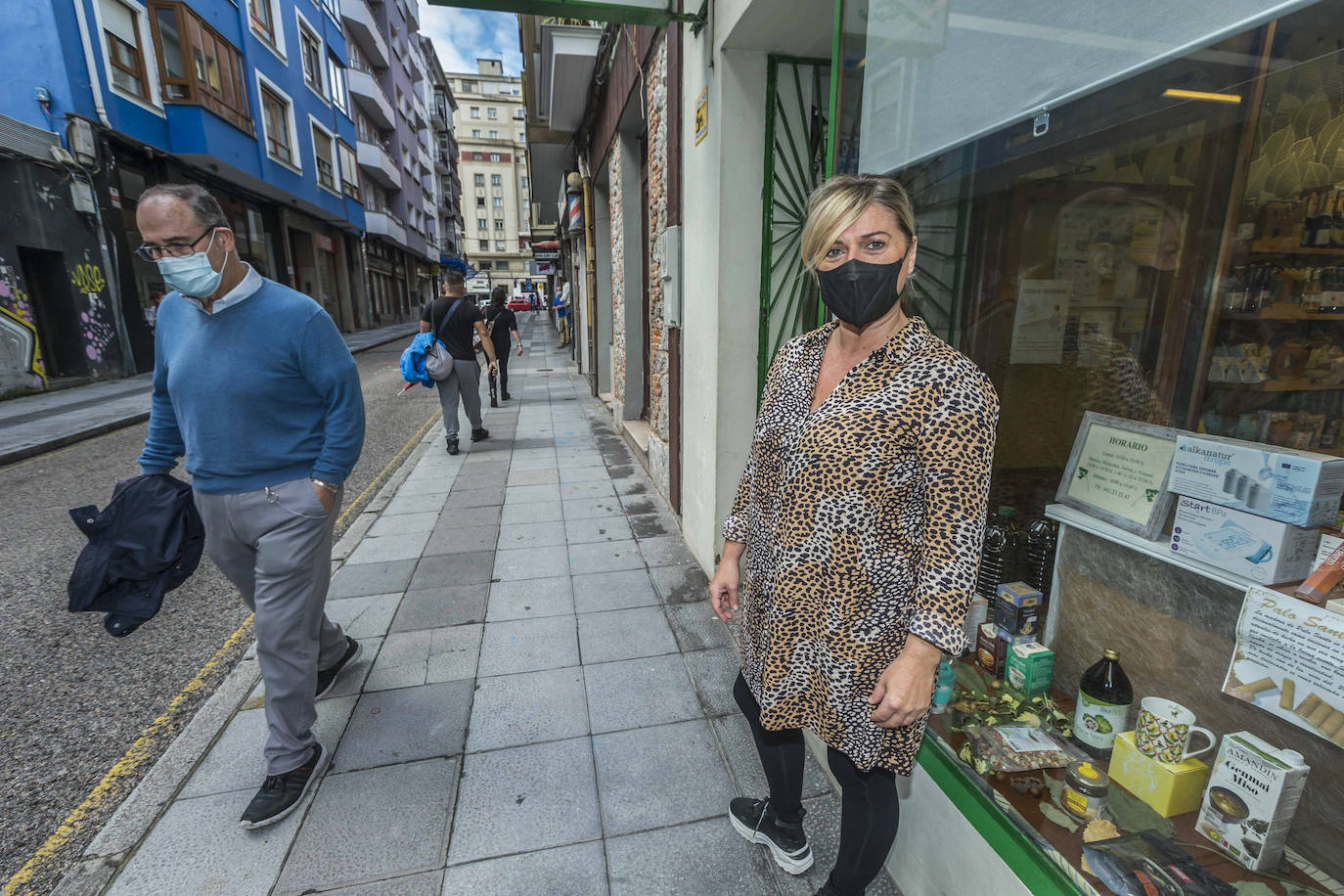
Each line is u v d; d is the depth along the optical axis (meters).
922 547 1.13
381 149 27.61
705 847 1.83
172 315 1.89
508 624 3.06
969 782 1.46
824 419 1.17
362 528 4.35
